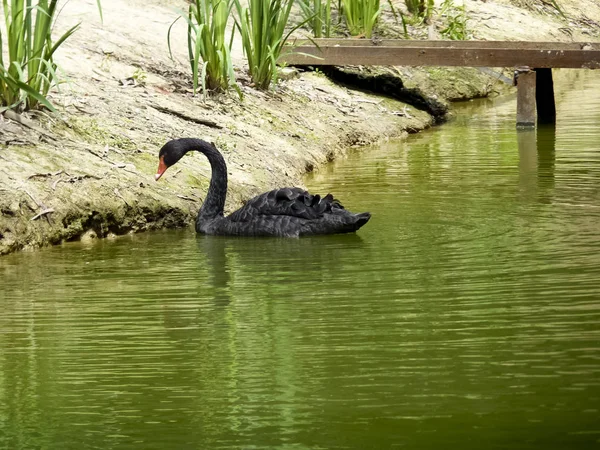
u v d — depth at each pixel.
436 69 28.28
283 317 10.02
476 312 9.85
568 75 33.00
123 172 14.95
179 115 17.92
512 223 13.70
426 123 24.00
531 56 23.09
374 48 23.17
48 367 8.88
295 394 8.05
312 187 16.81
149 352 9.17
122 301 10.81
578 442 7.09
